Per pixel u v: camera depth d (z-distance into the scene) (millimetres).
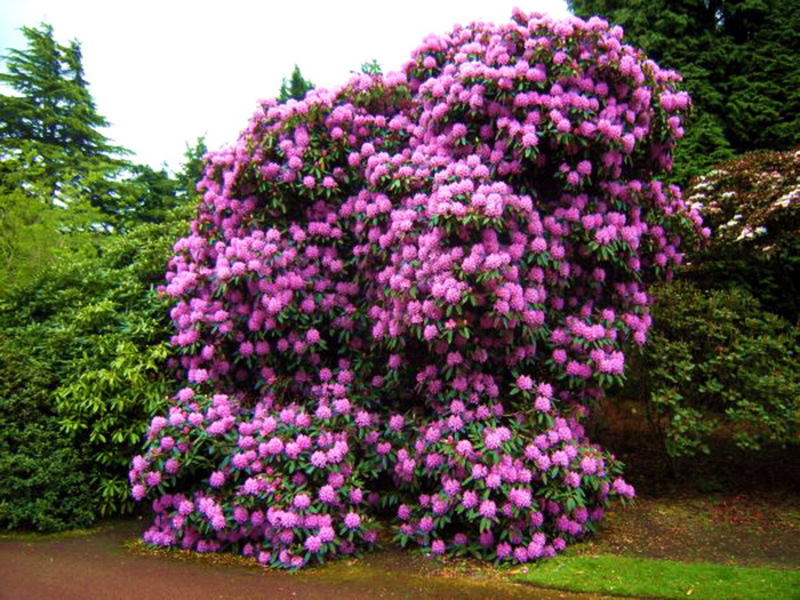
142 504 5711
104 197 19453
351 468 4586
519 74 4582
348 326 5215
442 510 4227
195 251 5680
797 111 9414
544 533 4289
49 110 22875
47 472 5031
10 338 6000
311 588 3707
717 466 6277
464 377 4453
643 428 7418
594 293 5066
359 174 5395
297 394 5332
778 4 10000
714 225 7270
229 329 5121
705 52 9773
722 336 5590
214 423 4629
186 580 3852
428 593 3588
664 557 4117
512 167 4598
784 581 3434
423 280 4395
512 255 4355
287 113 5359
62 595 3549
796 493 5477
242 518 4324
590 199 4945
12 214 10734
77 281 6910
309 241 5352
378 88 5520
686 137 9555
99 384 5336
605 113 4625
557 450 4312
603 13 10812
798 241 6723
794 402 5363
